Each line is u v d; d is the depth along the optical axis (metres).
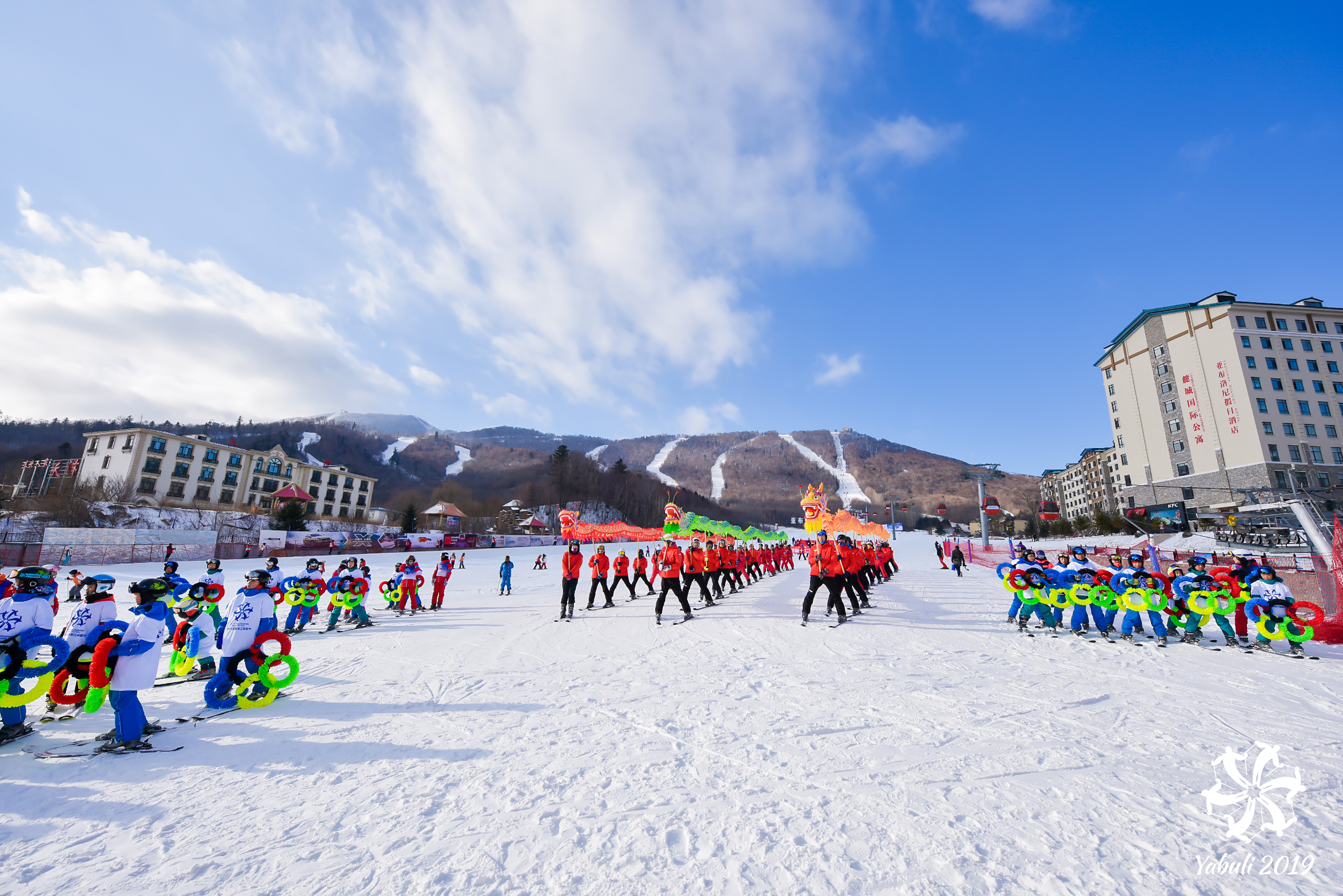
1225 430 47.34
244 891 2.91
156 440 59.50
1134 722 5.48
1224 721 5.52
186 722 5.72
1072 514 101.88
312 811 3.81
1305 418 46.00
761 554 24.30
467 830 3.53
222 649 6.20
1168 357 52.12
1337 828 3.50
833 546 11.91
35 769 4.55
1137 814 3.67
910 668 7.79
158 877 3.03
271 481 68.75
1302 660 8.34
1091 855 3.19
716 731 5.26
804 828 3.51
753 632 10.78
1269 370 46.97
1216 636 10.44
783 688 6.73
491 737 5.19
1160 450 52.38
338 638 11.10
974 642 9.77
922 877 2.98
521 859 3.19
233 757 4.79
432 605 15.72
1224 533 38.56
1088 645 9.49
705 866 3.10
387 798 3.98
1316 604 11.87
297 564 33.75
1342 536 10.94
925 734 5.16
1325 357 47.97
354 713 5.96
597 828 3.53
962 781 4.17
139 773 4.45
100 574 25.91
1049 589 10.59
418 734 5.29
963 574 26.73
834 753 4.72
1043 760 4.55
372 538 42.94
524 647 9.67
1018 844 3.31
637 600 16.98
